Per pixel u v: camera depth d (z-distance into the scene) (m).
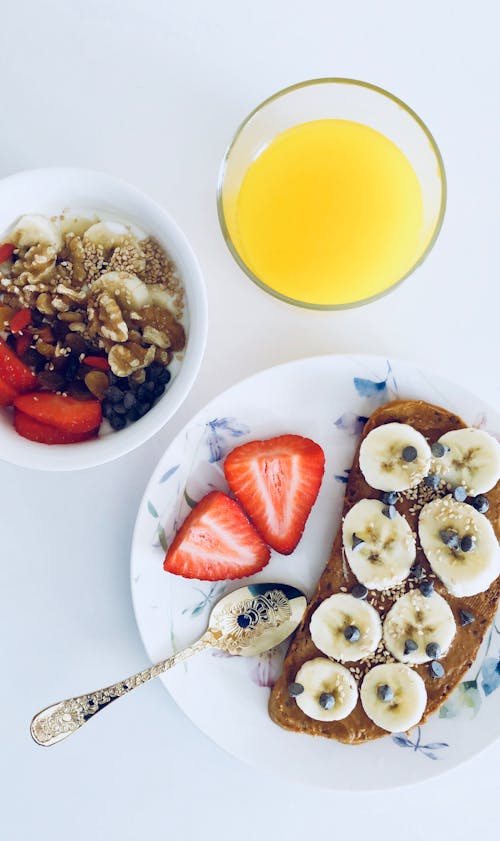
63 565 0.40
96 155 0.39
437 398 0.40
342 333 0.40
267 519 0.40
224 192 0.37
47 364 0.36
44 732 0.37
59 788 0.41
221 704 0.39
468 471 0.39
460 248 0.40
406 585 0.40
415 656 0.39
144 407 0.36
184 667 0.39
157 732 0.41
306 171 0.37
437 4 0.40
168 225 0.35
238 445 0.40
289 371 0.38
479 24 0.40
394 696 0.39
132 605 0.40
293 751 0.39
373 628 0.39
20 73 0.39
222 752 0.41
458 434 0.39
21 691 0.41
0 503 0.40
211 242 0.40
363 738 0.39
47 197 0.35
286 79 0.40
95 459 0.34
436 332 0.41
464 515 0.39
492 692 0.40
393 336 0.41
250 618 0.40
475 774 0.42
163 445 0.40
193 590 0.40
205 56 0.40
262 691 0.40
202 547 0.39
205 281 0.40
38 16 0.39
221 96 0.40
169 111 0.40
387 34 0.40
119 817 0.41
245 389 0.38
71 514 0.40
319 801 0.42
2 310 0.36
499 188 0.40
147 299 0.36
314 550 0.40
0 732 0.41
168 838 0.41
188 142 0.40
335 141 0.38
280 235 0.37
